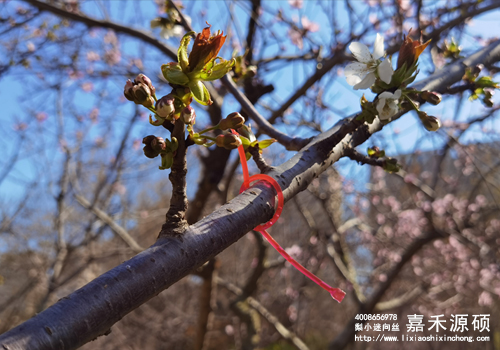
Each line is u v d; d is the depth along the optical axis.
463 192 7.18
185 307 7.88
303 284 6.70
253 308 5.29
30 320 0.54
